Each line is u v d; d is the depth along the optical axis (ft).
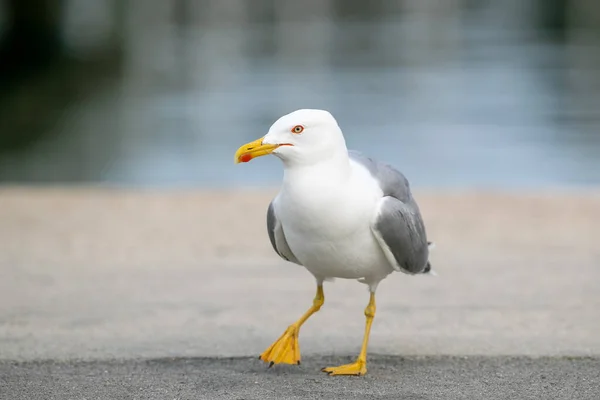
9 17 165.48
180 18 213.05
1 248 41.60
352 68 132.36
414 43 165.78
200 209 49.26
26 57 154.20
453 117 92.99
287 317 32.53
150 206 49.88
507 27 195.21
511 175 67.36
